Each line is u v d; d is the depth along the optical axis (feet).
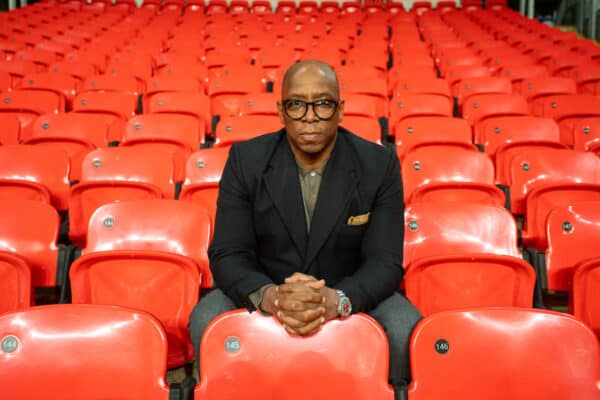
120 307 5.37
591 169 12.41
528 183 12.59
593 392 5.14
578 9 52.06
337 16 50.21
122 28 42.19
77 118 16.08
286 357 5.38
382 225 6.43
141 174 12.12
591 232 8.71
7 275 7.66
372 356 5.35
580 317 7.71
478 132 18.06
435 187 11.19
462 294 7.91
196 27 44.04
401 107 19.99
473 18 50.11
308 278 5.71
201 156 12.16
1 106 19.49
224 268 6.20
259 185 6.38
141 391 5.21
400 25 44.73
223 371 5.34
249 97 19.36
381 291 6.03
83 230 10.94
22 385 5.15
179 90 23.24
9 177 12.20
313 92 5.95
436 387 5.29
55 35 37.68
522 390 5.24
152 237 8.52
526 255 8.84
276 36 39.81
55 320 5.28
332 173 6.36
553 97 19.31
